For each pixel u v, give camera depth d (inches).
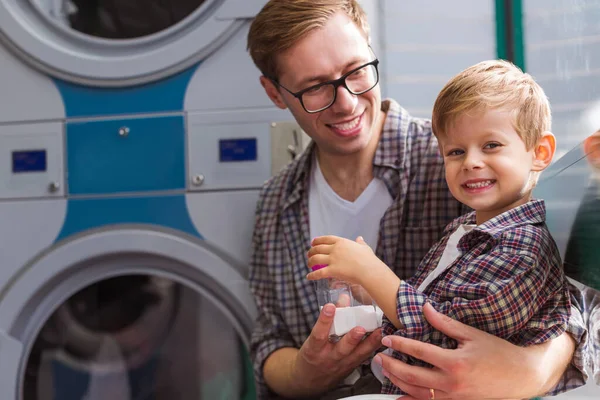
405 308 38.6
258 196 62.6
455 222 47.9
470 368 36.1
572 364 40.0
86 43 63.6
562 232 44.5
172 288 66.6
